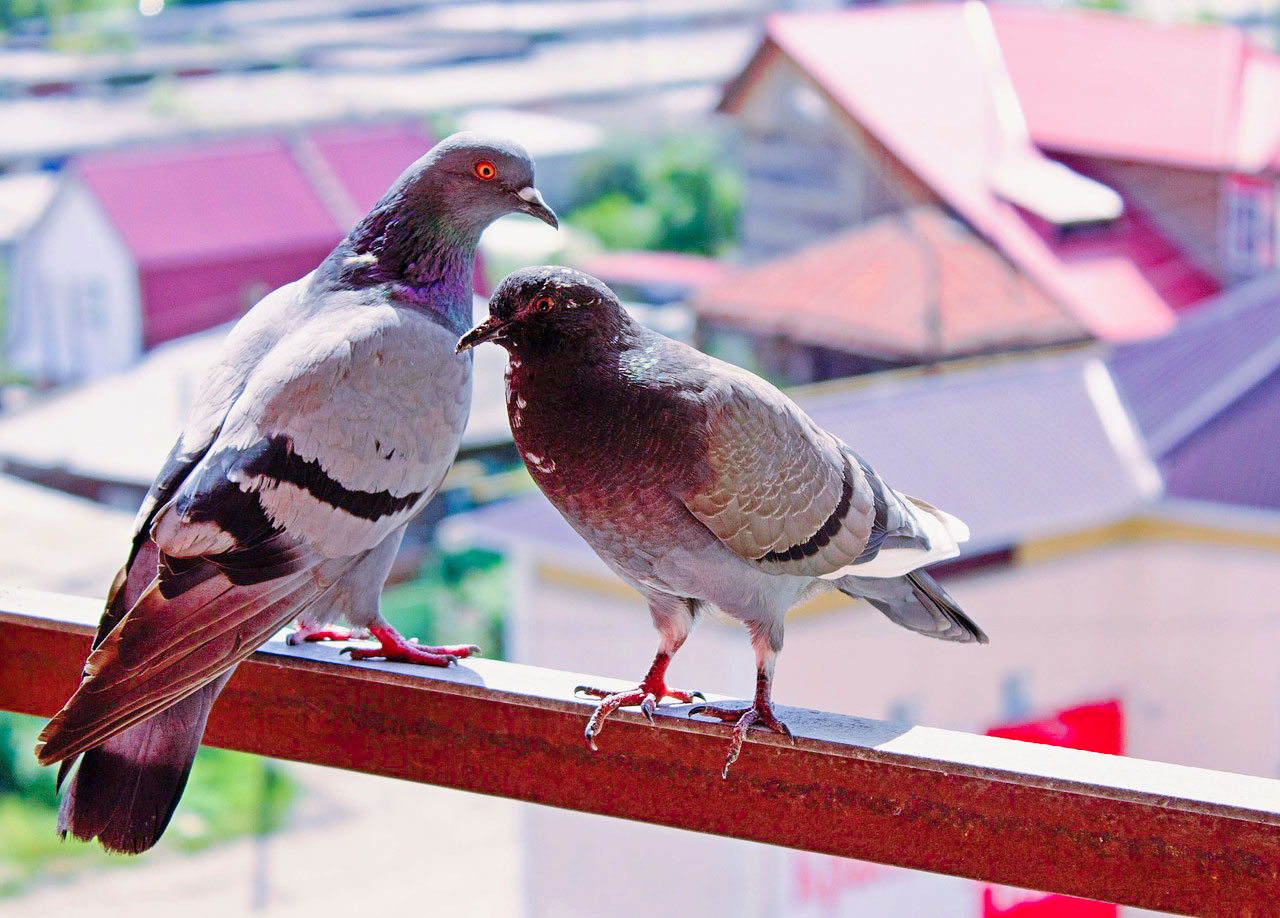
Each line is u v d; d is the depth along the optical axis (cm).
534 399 257
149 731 251
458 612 1105
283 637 302
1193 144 1219
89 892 982
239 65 1447
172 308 1248
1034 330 1191
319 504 273
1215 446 995
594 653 920
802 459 266
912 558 288
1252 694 940
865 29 1436
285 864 1031
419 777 266
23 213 1299
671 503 258
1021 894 814
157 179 1288
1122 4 1437
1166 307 1184
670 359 259
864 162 1360
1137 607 935
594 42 1662
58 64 1404
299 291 306
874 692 829
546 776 257
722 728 245
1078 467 990
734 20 1717
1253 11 1419
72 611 284
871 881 862
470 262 315
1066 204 1248
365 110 1434
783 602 275
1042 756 233
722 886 902
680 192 1508
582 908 969
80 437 1069
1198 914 221
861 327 1252
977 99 1338
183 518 260
